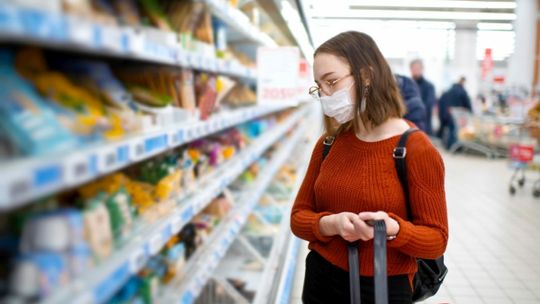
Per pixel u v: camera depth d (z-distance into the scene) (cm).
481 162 949
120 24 111
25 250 76
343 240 149
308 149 681
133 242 107
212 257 176
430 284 183
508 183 717
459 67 1694
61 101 89
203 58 158
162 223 126
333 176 149
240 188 291
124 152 94
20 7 60
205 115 184
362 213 131
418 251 133
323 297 155
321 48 144
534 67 1448
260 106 302
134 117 116
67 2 80
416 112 317
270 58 262
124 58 137
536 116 754
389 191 140
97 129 94
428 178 136
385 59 144
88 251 87
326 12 1455
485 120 1000
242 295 226
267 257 279
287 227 340
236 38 323
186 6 157
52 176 67
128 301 116
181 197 158
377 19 1762
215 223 214
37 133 72
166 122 138
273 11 320
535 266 379
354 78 139
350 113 143
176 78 158
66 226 78
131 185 129
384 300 121
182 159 172
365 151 145
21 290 71
